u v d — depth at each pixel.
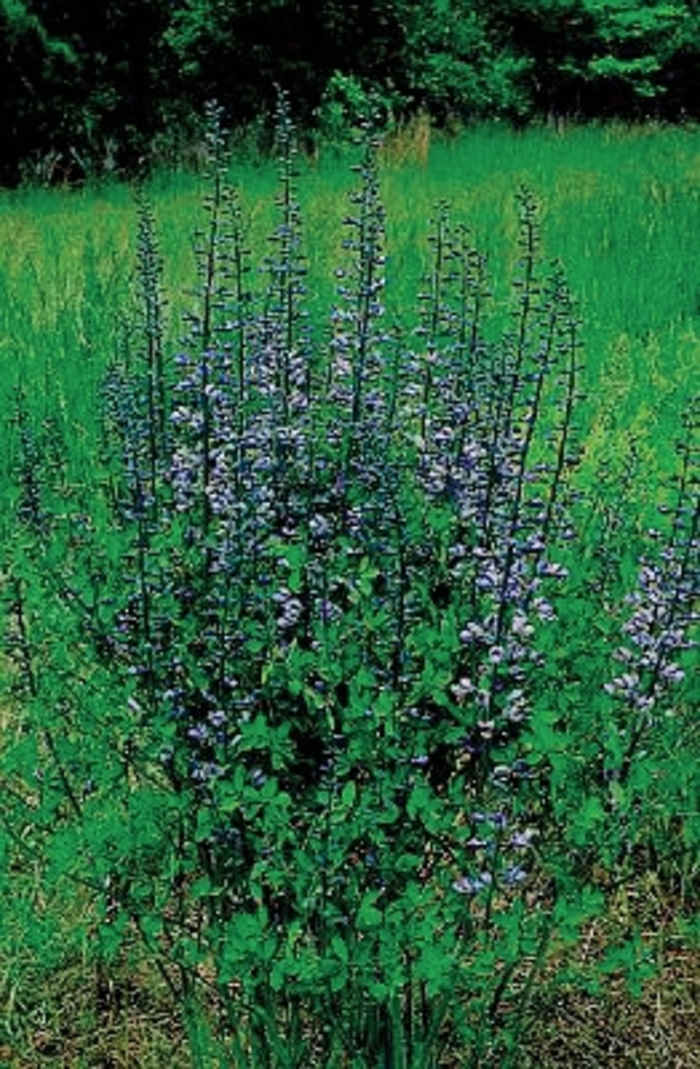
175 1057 3.57
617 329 8.40
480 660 3.07
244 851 3.06
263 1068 3.29
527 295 3.35
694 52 24.05
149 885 3.16
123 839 3.03
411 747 2.97
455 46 21.97
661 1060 3.65
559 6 23.36
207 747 3.10
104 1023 3.70
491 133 20.53
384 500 3.13
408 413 3.85
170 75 19.09
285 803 2.81
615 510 4.16
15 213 13.88
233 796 2.91
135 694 3.19
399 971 2.80
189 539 3.29
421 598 3.14
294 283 3.59
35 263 10.35
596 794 3.27
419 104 21.25
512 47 23.28
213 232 3.46
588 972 3.58
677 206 12.05
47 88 17.98
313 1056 3.43
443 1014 3.10
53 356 7.37
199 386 3.34
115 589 3.26
